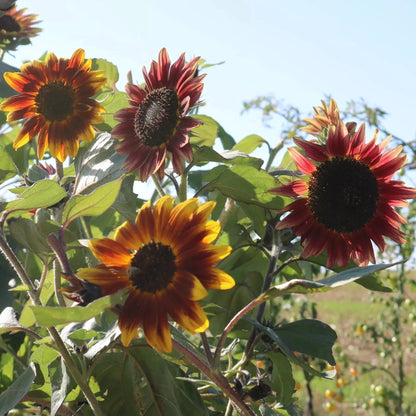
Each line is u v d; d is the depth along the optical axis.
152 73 1.45
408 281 4.95
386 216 1.38
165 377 1.36
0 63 2.01
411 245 4.76
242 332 1.61
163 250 1.03
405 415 4.87
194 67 1.41
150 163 1.39
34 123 1.50
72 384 1.31
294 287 1.09
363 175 1.36
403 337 6.72
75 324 1.26
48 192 1.22
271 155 1.90
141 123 1.40
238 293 1.78
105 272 1.03
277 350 1.49
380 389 4.90
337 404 5.94
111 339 1.23
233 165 1.51
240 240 1.72
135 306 1.01
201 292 0.99
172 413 1.36
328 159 1.39
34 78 1.49
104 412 1.38
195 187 2.01
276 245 1.56
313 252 1.38
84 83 1.50
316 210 1.38
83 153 1.50
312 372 1.29
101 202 1.18
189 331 0.99
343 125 1.39
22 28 2.20
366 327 5.19
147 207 1.06
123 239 1.04
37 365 1.36
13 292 1.64
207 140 1.90
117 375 1.39
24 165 1.77
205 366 1.16
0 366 1.71
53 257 1.27
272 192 1.41
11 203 1.23
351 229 1.37
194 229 1.04
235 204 1.74
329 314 10.36
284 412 1.62
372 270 1.03
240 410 1.20
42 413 1.57
